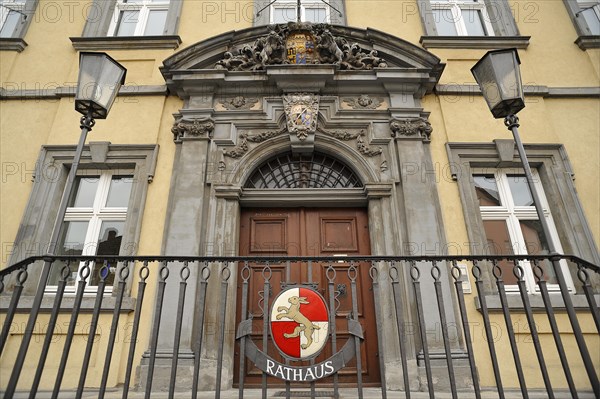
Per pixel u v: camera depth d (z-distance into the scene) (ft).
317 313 9.19
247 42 19.29
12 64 19.58
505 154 17.12
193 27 20.90
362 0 21.71
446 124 17.88
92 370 13.73
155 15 22.02
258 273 16.10
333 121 17.52
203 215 15.90
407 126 17.33
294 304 9.23
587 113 18.69
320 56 18.63
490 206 17.04
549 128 18.04
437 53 19.98
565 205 16.55
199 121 17.31
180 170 16.51
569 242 15.98
